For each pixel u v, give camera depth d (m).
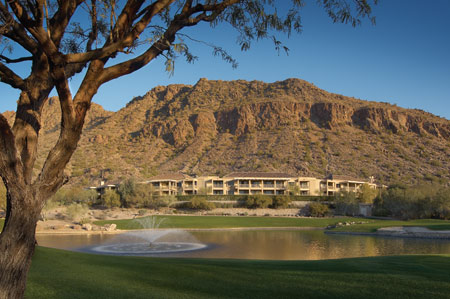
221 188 117.69
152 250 37.25
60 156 6.79
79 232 58.31
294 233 59.47
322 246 41.47
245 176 118.88
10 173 6.46
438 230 54.75
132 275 14.31
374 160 180.38
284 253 35.66
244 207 98.12
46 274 13.78
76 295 11.38
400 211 85.31
